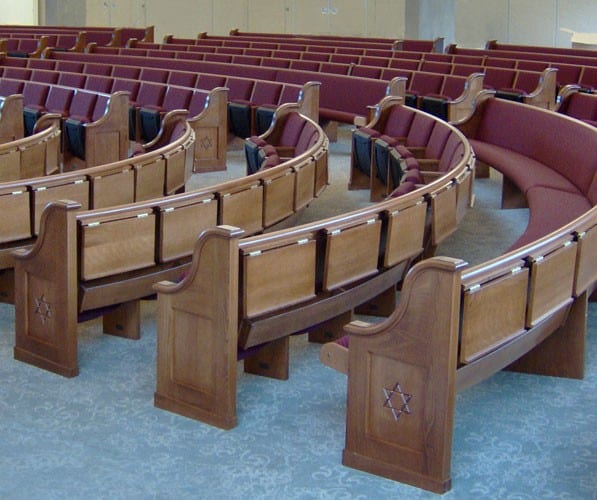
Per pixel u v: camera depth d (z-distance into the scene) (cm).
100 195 563
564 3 1853
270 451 341
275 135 804
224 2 2075
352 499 307
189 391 367
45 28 1861
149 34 1822
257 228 523
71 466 328
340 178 868
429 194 471
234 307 350
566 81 1159
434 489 310
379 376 317
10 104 938
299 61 1210
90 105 938
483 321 319
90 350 441
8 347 443
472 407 380
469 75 1072
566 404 384
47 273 405
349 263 408
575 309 400
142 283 440
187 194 457
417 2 1850
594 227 388
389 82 977
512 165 696
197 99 950
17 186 494
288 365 408
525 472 325
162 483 317
